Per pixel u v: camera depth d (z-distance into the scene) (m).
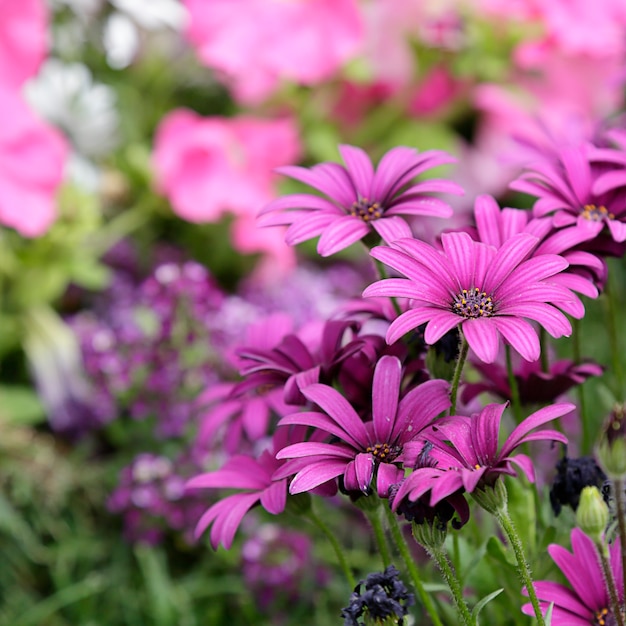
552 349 0.84
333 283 1.09
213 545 0.59
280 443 0.61
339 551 0.63
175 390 0.92
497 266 0.57
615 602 0.56
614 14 1.02
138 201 1.10
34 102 1.06
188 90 1.20
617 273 1.06
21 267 1.01
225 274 1.18
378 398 0.57
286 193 1.11
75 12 1.10
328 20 1.05
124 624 0.88
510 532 0.56
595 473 0.62
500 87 1.12
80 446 0.98
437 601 0.66
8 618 0.86
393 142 1.16
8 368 1.07
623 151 0.66
